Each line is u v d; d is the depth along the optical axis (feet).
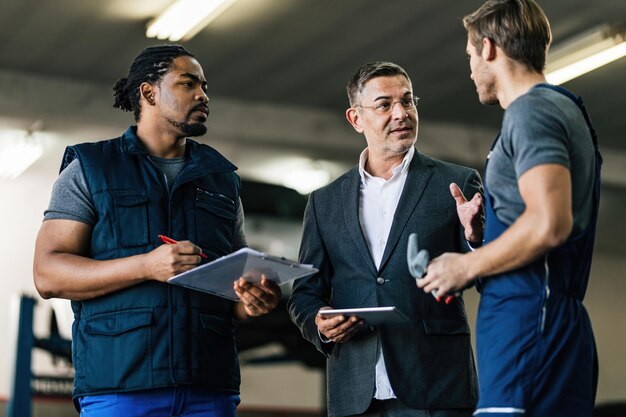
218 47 30.68
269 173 39.17
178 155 11.18
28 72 31.94
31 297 24.93
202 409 10.33
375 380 10.62
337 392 10.87
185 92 10.95
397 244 10.99
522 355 7.76
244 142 35.58
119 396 10.04
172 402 10.11
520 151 7.86
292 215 29.76
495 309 7.97
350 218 11.34
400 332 10.69
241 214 11.56
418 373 10.55
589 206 8.24
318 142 35.83
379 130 11.47
